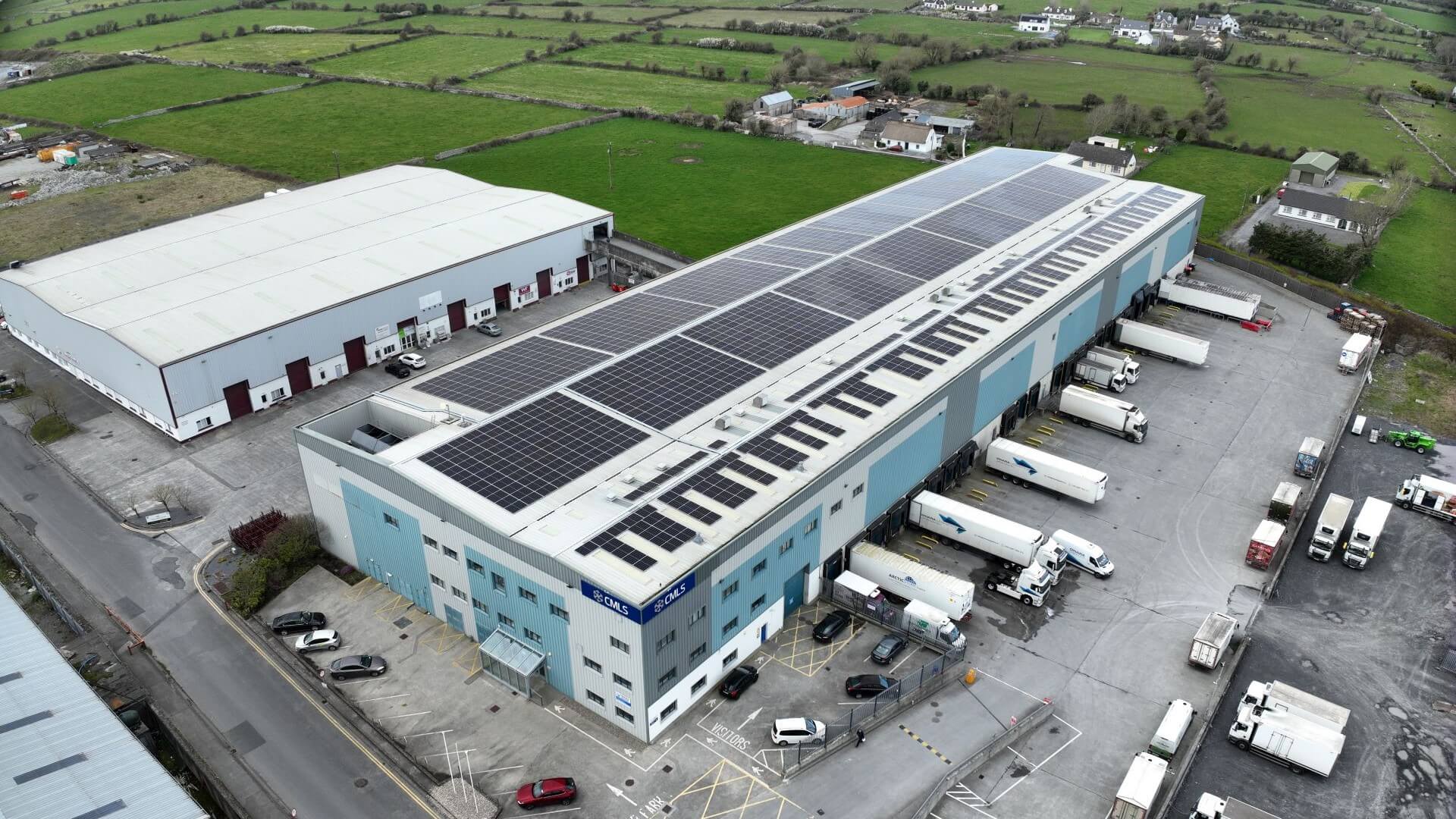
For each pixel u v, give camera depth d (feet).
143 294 329.31
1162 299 395.96
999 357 272.10
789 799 173.68
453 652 208.85
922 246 342.64
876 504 237.04
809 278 312.71
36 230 474.08
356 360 338.13
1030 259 334.65
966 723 191.93
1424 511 263.29
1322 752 178.91
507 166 589.32
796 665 204.95
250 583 224.33
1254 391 326.24
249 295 327.88
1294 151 631.97
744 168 592.19
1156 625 219.61
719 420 226.79
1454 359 349.82
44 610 224.53
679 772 178.81
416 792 175.42
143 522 254.06
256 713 193.06
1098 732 190.70
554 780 172.35
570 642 187.73
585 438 222.69
